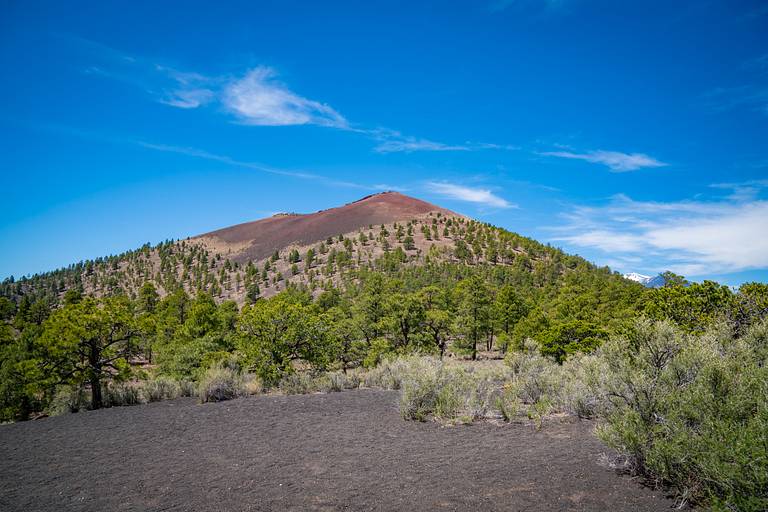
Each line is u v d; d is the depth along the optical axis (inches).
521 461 307.7
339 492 266.7
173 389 858.1
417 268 4830.2
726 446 203.9
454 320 1900.8
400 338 1648.6
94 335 907.4
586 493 243.9
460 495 251.4
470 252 5777.6
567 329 1258.0
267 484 286.5
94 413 622.2
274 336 927.0
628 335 328.5
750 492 194.1
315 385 790.5
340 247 7258.9
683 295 805.2
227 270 7613.2
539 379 564.4
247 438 423.2
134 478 310.8
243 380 856.3
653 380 281.0
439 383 527.8
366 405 583.5
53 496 279.7
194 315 1537.9
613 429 269.4
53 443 434.6
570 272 4611.2
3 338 1195.9
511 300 2239.2
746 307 685.3
